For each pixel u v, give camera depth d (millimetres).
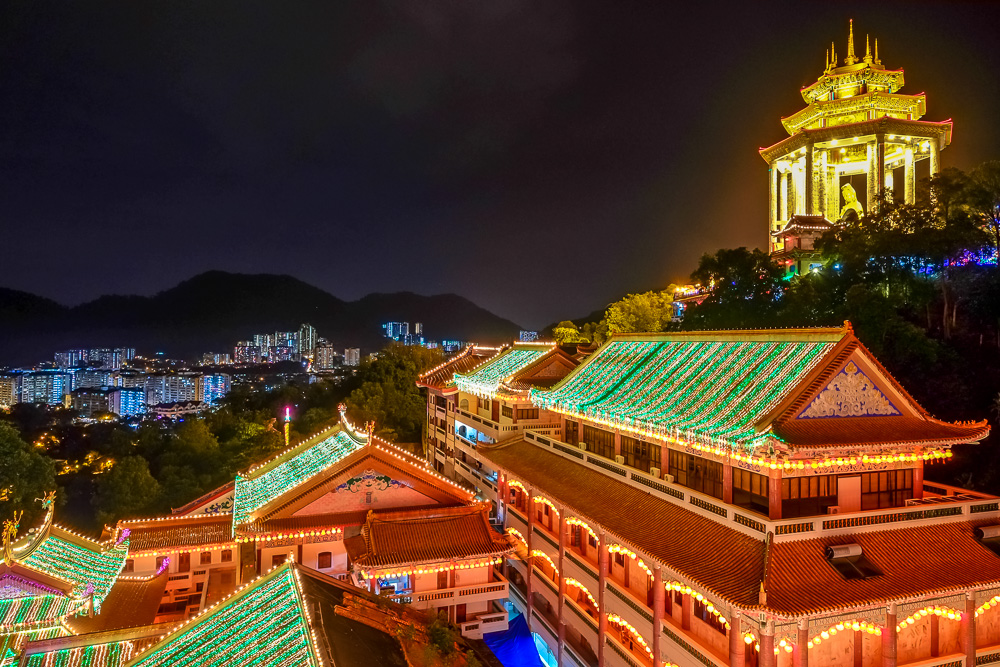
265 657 18531
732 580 23375
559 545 38219
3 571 28156
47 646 23625
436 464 73062
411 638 21828
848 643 25172
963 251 54969
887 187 92625
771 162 104938
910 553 25141
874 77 97688
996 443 41594
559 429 51875
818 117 99938
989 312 51438
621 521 31094
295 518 34844
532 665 37781
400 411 91688
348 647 19062
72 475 85438
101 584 32531
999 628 27469
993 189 54031
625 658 31062
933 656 26094
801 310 58094
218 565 41438
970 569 24719
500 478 48875
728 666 24438
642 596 31469
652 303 93062
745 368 30969
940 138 91938
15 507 60812
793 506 25734
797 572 23266
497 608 35375
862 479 27078
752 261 68438
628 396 36906
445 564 33125
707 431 27531
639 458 35219
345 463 35719
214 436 86000
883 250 55094
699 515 28641
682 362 36531
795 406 25125
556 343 54656
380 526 34031
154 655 21500
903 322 48125
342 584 24859
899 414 26984
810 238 86750
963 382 45844
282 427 88438
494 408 57000
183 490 68438
